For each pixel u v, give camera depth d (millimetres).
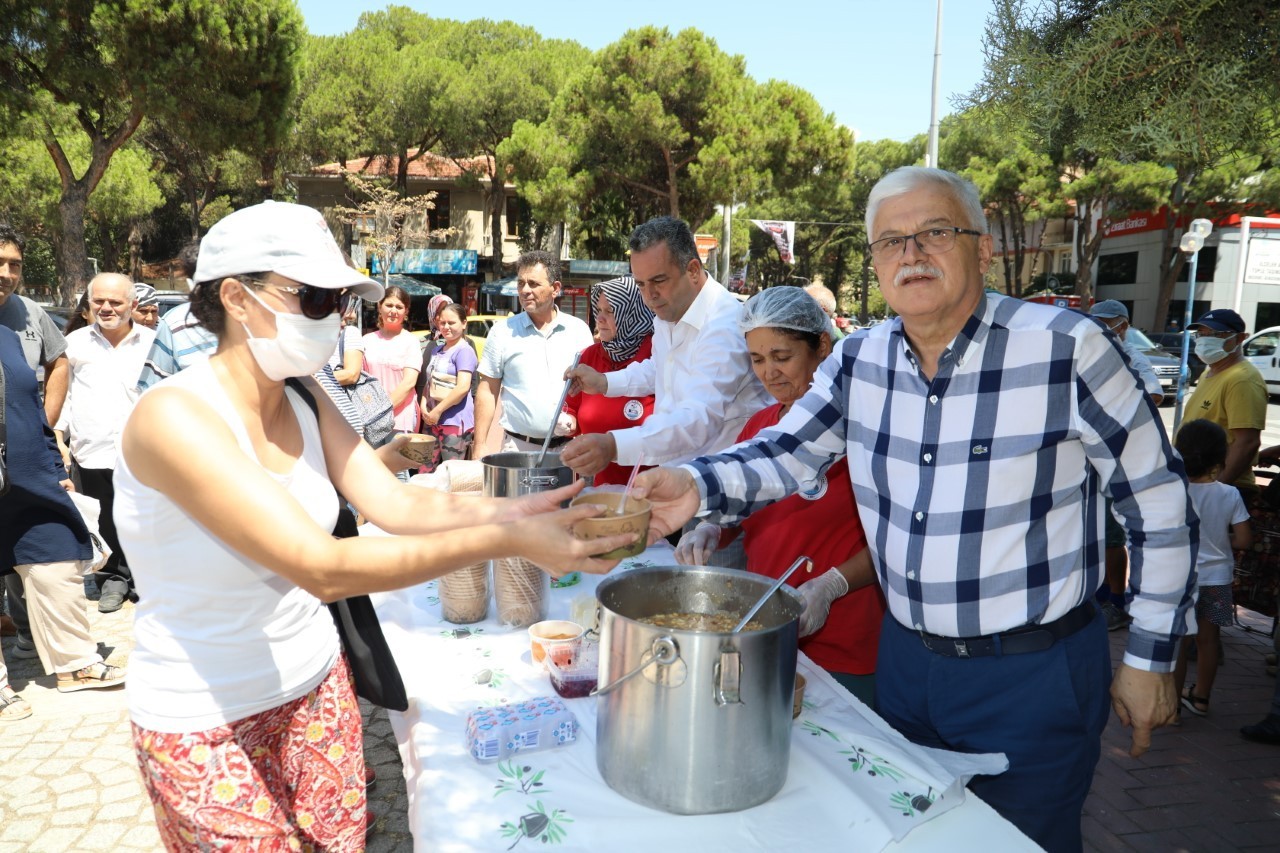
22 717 3262
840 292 46344
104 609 4363
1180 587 1517
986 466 1527
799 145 19578
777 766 1254
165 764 1252
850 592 2010
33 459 3221
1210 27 1887
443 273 27750
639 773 1236
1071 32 2266
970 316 1532
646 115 18016
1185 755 3293
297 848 1305
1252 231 16094
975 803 1328
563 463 2197
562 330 4457
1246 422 4176
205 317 1273
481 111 23781
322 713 1447
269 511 1108
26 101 12141
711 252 21531
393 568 1121
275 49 14109
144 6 12344
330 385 3191
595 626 1724
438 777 1336
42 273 30250
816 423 1833
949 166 23062
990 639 1562
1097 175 21016
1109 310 4887
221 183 29594
